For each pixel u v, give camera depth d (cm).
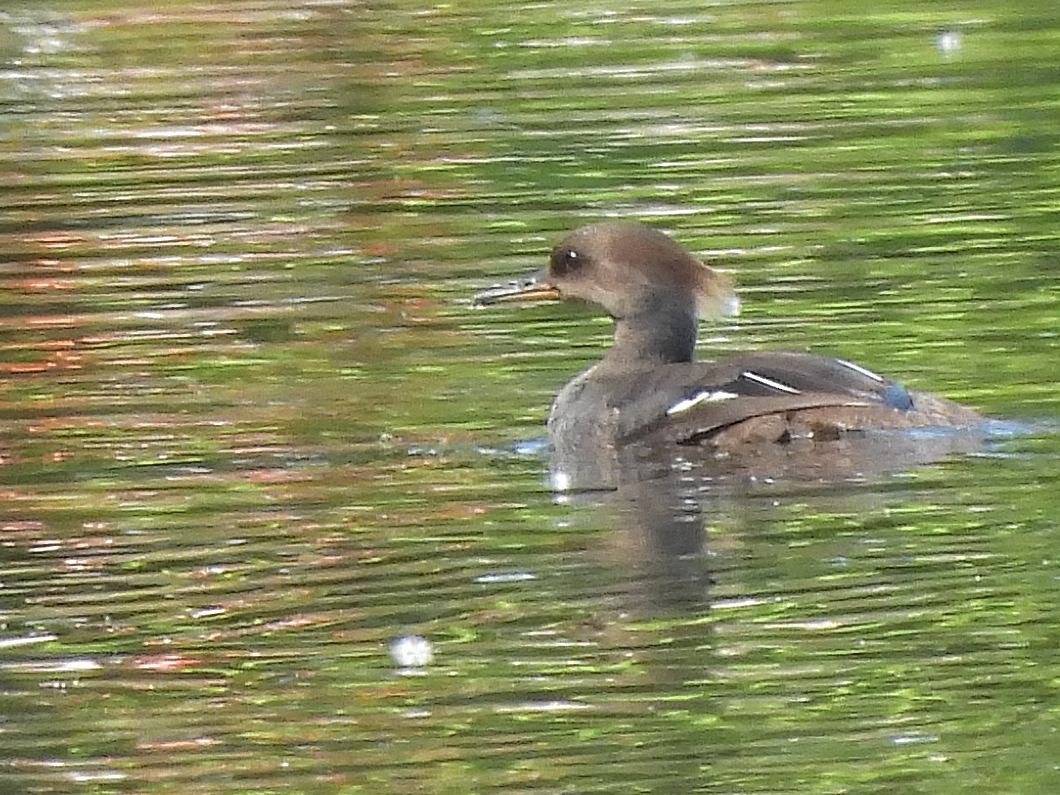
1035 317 1669
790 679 1070
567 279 1617
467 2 2930
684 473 1373
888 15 2747
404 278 1859
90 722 1055
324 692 1078
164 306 1800
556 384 1588
